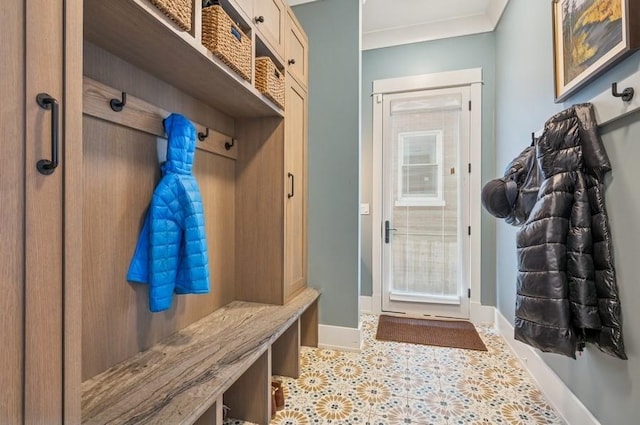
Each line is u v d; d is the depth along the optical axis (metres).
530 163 1.61
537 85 1.86
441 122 2.95
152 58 1.15
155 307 1.20
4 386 0.59
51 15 0.65
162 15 0.92
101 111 1.06
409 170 3.04
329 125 2.30
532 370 1.83
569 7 1.44
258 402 1.45
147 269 1.22
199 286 1.30
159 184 1.26
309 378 1.84
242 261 1.94
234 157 1.91
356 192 2.26
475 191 2.84
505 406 1.58
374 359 2.09
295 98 2.07
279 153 1.87
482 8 2.67
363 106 3.14
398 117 3.06
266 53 1.71
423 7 2.64
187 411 0.89
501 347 2.28
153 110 1.29
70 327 0.69
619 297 1.14
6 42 0.59
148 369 1.12
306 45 2.27
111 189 1.13
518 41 2.18
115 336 1.14
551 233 1.27
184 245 1.30
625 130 1.10
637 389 1.06
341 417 1.49
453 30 2.86
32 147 0.63
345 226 2.27
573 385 1.42
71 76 0.69
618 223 1.14
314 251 2.32
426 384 1.78
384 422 1.45
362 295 3.15
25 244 0.62
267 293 1.89
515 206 1.68
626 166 1.10
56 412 0.67
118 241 1.16
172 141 1.30
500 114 2.62
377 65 3.10
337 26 2.29
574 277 1.22
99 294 1.09
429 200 2.99
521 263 1.37
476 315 2.82
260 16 1.54
